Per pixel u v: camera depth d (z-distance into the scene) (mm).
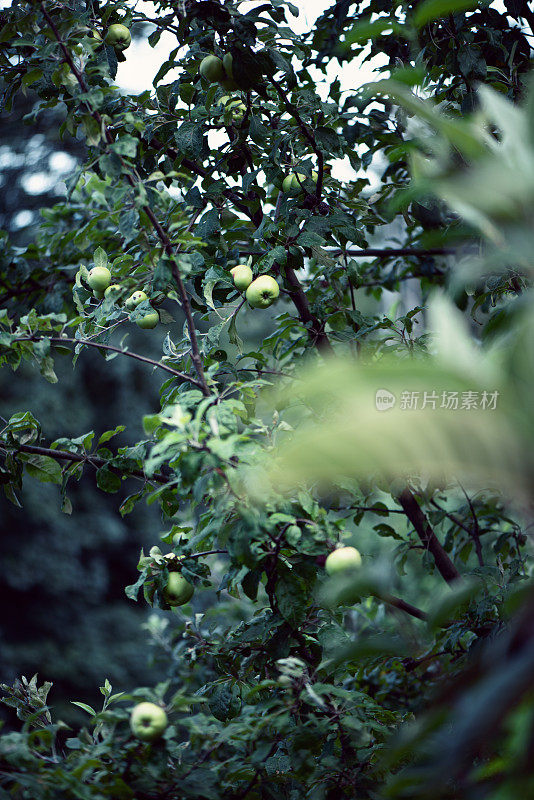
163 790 1685
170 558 2102
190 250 2291
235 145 2492
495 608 2262
